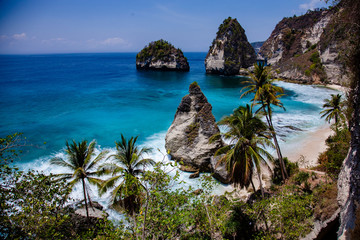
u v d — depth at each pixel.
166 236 11.46
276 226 15.52
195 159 29.78
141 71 161.75
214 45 142.50
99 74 141.12
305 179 20.53
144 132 44.59
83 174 18.89
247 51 143.12
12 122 49.69
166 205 11.73
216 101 71.75
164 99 74.44
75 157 18.83
